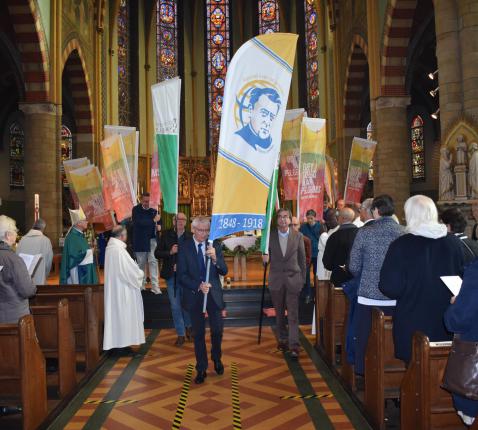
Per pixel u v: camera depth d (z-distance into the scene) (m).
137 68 28.22
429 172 25.41
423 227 3.80
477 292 2.89
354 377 5.21
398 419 4.59
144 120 28.66
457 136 9.78
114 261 6.96
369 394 4.53
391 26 15.20
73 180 10.03
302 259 6.94
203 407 4.98
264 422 4.57
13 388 4.31
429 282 3.75
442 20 10.16
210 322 6.00
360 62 19.75
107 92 24.39
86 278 8.14
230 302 10.26
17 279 4.64
